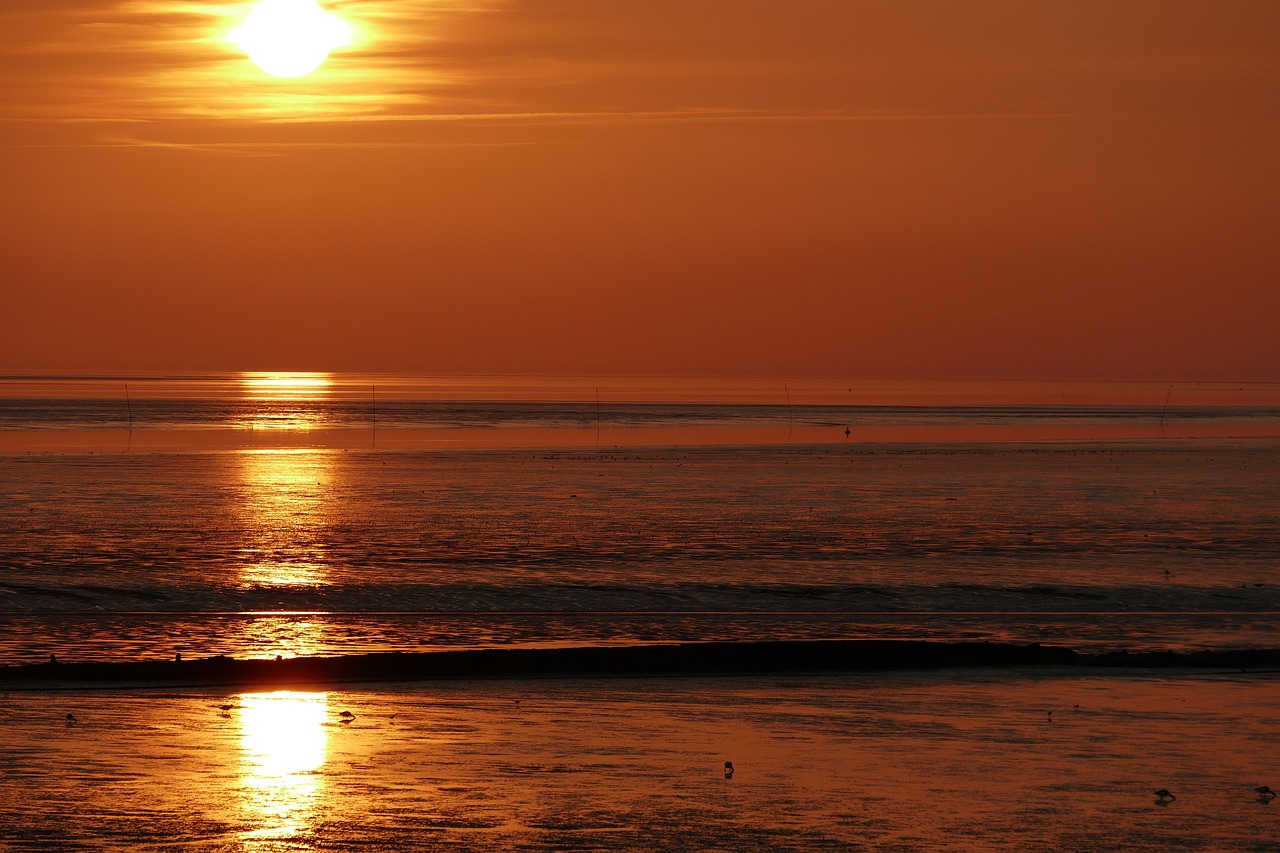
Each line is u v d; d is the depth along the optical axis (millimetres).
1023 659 81000
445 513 174250
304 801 52250
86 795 52344
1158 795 53875
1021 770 57531
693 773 56750
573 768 57312
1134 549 141500
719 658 78875
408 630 94938
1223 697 71812
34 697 69312
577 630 95812
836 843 48312
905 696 72000
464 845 47656
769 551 137750
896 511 181125
